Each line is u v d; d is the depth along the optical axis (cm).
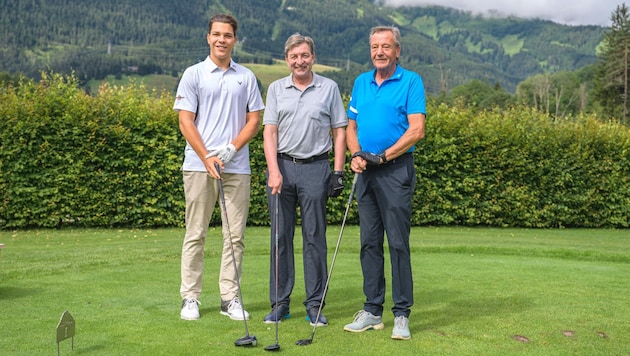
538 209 1549
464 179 1480
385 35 464
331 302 562
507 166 1516
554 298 587
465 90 8481
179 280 639
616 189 1595
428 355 411
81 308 514
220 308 526
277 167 498
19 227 1291
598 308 549
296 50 492
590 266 800
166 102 1342
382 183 466
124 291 582
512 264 798
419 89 464
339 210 1421
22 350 402
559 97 8450
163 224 1360
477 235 1278
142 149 1291
